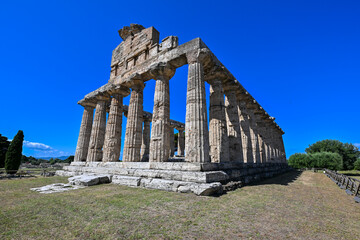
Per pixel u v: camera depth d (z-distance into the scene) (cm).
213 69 1367
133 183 1052
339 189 1141
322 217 550
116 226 450
